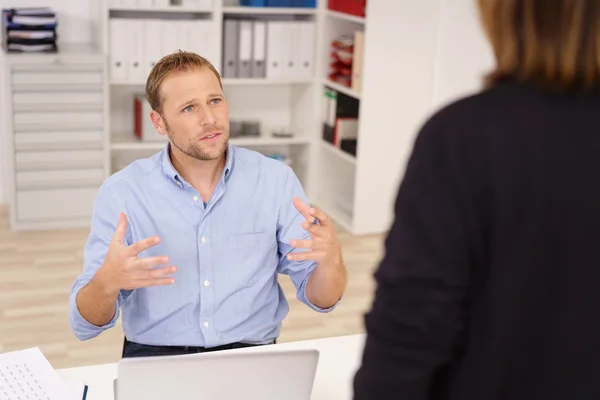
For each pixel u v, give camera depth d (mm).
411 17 4977
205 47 5180
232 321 2135
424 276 996
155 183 2115
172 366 1489
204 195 2139
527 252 978
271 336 2227
